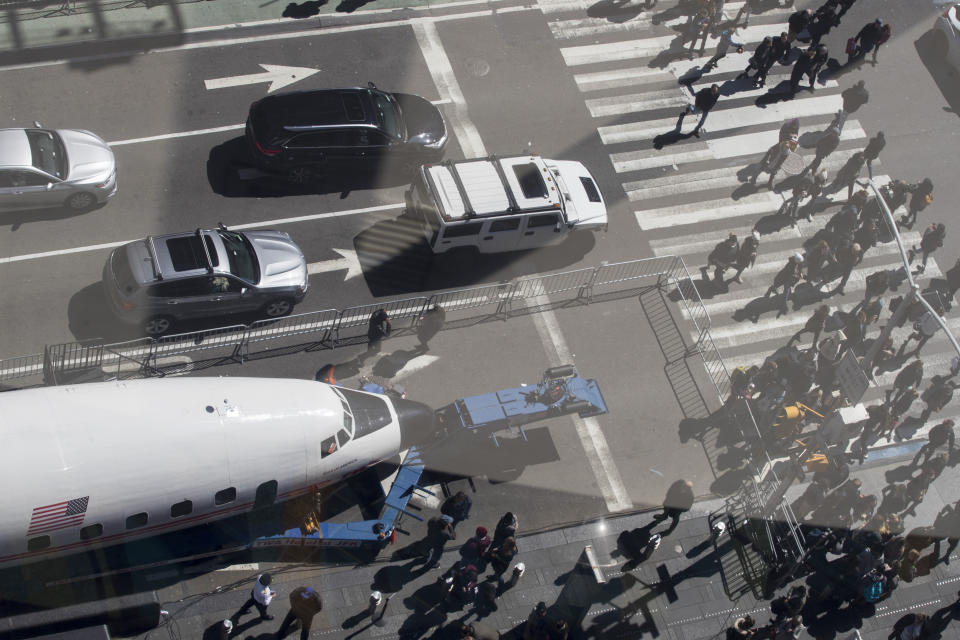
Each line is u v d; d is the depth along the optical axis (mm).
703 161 34656
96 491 21516
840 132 35875
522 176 30406
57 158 29578
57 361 26719
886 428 29047
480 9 37312
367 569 25016
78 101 32750
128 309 26922
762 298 31812
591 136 34688
